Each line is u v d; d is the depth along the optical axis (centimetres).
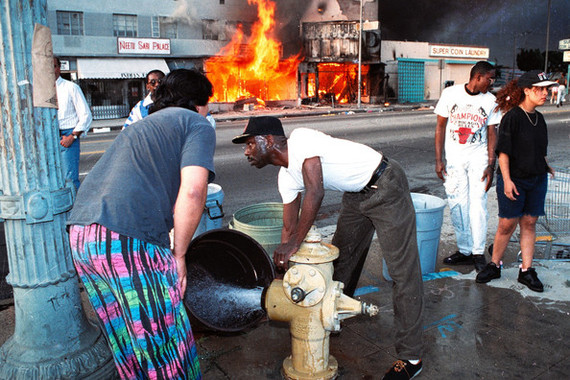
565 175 470
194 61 2867
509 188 364
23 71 223
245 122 2077
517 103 361
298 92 3284
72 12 2477
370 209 272
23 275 237
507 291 380
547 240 432
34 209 229
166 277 204
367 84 3362
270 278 279
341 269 315
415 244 270
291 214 285
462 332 321
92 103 2527
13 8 217
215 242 297
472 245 434
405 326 271
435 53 3728
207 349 306
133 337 202
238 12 3017
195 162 205
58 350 245
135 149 205
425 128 1608
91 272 201
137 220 198
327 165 263
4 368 243
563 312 346
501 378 274
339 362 291
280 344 312
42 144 233
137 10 2670
